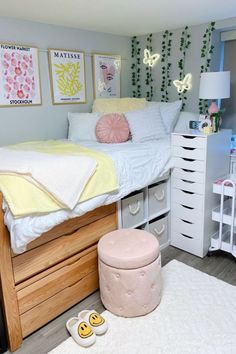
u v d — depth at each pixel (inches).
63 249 72.9
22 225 58.4
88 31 123.6
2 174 61.9
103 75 132.3
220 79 96.5
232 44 117.4
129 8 94.4
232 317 71.7
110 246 74.2
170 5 92.4
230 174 107.5
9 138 106.3
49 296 71.2
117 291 70.8
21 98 106.5
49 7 90.6
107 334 67.9
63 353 63.7
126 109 122.6
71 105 123.0
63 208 66.2
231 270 92.3
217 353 62.0
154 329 68.8
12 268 62.6
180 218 104.5
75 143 105.5
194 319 71.4
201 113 124.3
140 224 98.1
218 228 105.8
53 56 112.8
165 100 136.3
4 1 83.7
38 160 69.7
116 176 80.8
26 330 67.4
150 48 135.7
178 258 100.3
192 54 122.3
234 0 88.6
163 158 97.9
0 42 97.9
